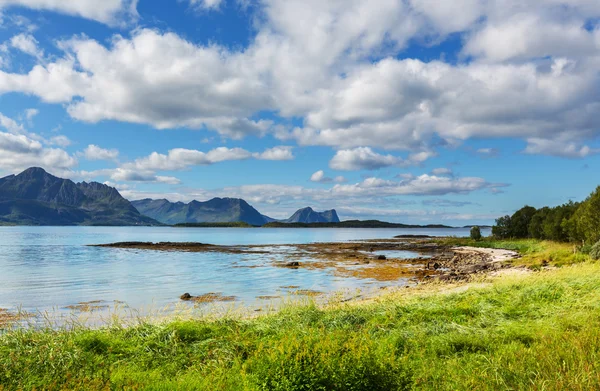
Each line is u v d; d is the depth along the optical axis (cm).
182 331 1138
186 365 922
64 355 905
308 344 704
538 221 6944
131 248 7925
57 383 770
